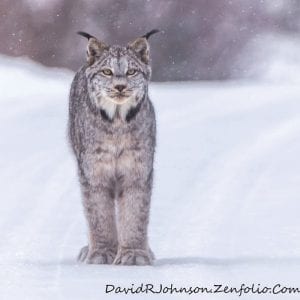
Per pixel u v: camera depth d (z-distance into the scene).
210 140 31.72
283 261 16.53
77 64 56.72
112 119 16.84
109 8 58.34
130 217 17.06
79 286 14.27
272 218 20.80
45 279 14.84
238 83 51.38
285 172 26.73
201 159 28.53
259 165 27.72
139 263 16.66
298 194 23.70
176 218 20.91
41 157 28.34
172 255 17.55
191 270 15.62
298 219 20.69
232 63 59.47
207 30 59.47
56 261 16.95
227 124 34.75
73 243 18.70
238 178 25.81
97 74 16.86
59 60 56.81
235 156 29.08
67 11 57.84
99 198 17.12
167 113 37.28
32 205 22.44
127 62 16.81
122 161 17.02
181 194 23.72
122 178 17.12
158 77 58.12
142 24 58.41
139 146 17.02
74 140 17.75
